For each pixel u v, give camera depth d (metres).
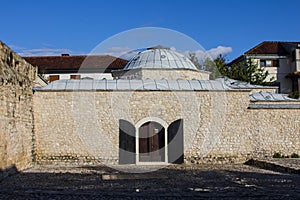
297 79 40.53
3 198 10.58
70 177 15.80
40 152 21.75
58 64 40.75
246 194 11.20
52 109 22.03
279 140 23.17
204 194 11.28
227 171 18.33
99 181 14.59
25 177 15.72
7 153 16.08
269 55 42.00
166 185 13.52
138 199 10.62
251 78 40.03
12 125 17.09
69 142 21.95
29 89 20.94
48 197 10.73
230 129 22.95
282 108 23.34
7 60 17.08
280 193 11.39
